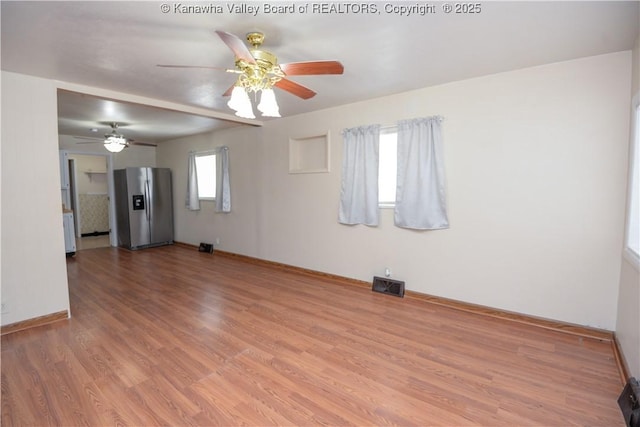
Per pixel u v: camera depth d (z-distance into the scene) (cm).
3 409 189
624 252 242
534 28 215
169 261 562
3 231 284
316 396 202
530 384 213
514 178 303
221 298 375
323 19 201
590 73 264
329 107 428
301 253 482
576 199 276
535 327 297
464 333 286
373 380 218
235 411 188
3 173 283
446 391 206
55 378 219
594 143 266
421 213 352
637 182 233
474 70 296
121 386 210
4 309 286
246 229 563
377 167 387
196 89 341
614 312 266
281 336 280
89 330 292
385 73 302
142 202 671
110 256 601
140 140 696
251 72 214
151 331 289
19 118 289
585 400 197
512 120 300
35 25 204
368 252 409
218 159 593
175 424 178
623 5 186
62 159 631
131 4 182
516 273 307
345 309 342
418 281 369
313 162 471
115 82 317
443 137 340
